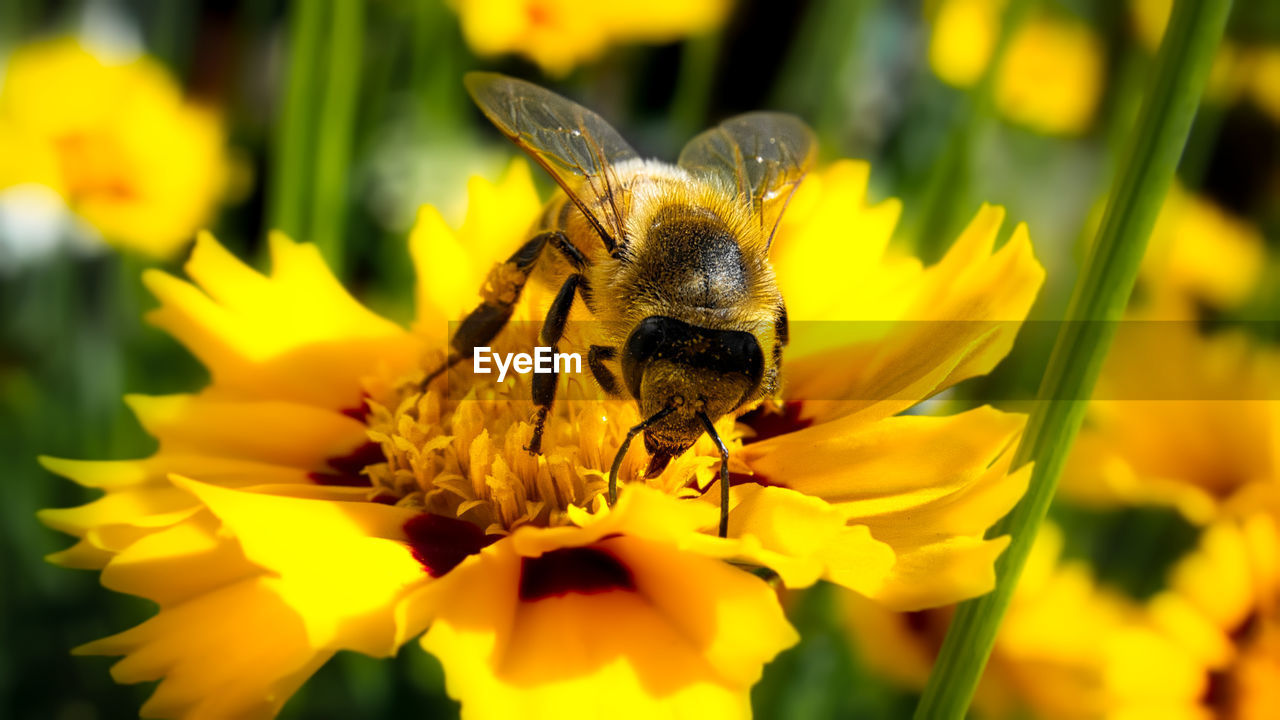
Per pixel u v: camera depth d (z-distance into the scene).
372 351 0.10
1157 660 0.11
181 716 0.09
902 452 0.09
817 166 0.13
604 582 0.09
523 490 0.09
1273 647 0.11
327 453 0.10
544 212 0.10
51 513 0.09
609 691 0.09
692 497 0.09
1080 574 0.12
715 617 0.09
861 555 0.09
